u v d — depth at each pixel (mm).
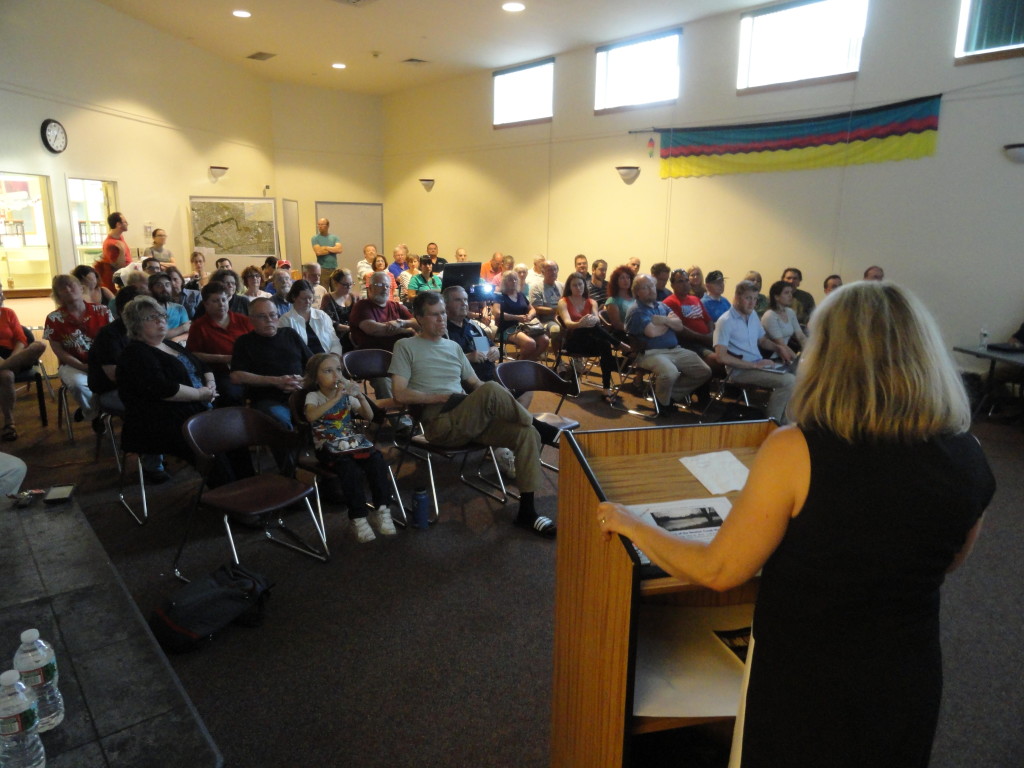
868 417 868
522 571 2750
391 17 7312
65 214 6828
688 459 1605
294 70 9812
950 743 1848
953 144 5680
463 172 10336
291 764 1741
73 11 6789
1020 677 2141
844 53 6258
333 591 2582
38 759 1240
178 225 8664
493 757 1771
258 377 3611
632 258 7695
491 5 6852
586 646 1374
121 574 2660
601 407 5434
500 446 3178
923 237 5945
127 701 1412
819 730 925
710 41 7145
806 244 6703
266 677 2082
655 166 7836
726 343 4883
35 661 1365
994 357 5012
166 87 8234
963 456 901
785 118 6672
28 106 6312
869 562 877
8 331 4664
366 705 1963
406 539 3018
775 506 929
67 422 4328
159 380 3047
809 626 922
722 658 1422
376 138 11562
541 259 7996
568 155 8797
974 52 5492
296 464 3094
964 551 1001
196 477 3691
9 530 2168
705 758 1615
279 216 10766
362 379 4219
